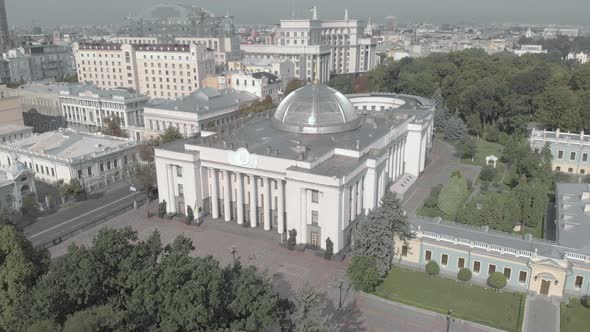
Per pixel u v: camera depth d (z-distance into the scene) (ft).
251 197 309.22
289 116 348.59
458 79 638.53
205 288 163.84
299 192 279.49
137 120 591.78
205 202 331.98
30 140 448.65
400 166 403.34
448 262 251.60
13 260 172.76
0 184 337.11
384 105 553.23
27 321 153.69
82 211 354.13
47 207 358.02
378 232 241.55
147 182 363.56
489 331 206.39
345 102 359.25
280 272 261.85
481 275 244.01
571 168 418.51
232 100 567.18
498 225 283.59
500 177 414.21
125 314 151.23
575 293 226.79
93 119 603.26
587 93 512.63
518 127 536.01
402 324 213.66
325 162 294.87
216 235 306.76
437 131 569.23
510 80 581.94
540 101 527.81
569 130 499.92
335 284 248.93
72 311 162.61
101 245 176.24
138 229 318.45
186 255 190.08
